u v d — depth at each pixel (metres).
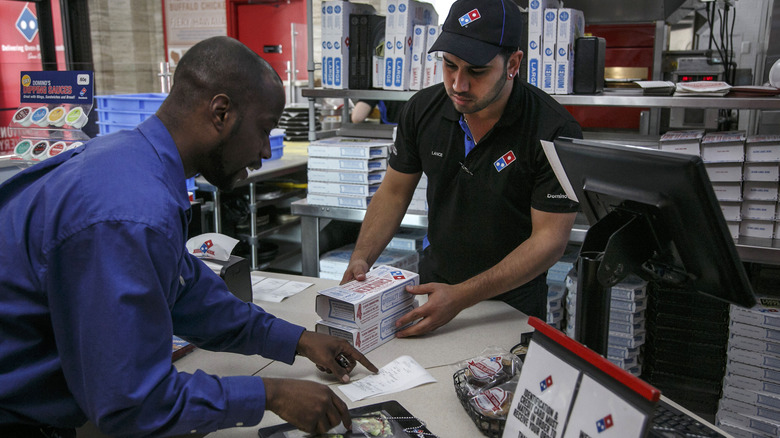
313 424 1.14
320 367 1.45
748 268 2.86
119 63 7.17
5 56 4.18
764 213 2.56
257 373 1.48
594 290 1.21
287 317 1.79
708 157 2.56
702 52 3.70
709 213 0.95
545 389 0.98
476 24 1.64
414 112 2.02
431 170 2.00
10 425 1.05
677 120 3.83
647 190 1.03
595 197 1.19
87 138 2.38
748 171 2.53
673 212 1.01
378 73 3.37
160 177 1.03
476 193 1.93
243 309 1.43
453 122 1.92
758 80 4.12
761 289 2.68
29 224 0.99
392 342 1.65
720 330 2.80
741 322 2.52
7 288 1.00
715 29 4.27
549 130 1.79
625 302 2.79
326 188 3.24
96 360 0.94
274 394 1.12
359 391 1.38
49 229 0.95
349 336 1.55
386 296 1.62
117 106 3.12
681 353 2.89
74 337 0.97
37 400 1.05
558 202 1.77
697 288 1.11
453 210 1.99
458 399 1.35
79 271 0.94
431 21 3.52
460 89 1.69
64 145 2.32
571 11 2.78
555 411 0.95
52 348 1.05
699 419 1.15
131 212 0.95
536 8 2.83
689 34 4.37
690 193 0.95
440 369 1.49
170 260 1.00
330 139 3.54
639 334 2.86
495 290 1.71
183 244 1.08
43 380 1.04
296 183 4.27
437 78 3.18
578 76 2.87
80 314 0.94
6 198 1.08
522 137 1.82
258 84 1.11
